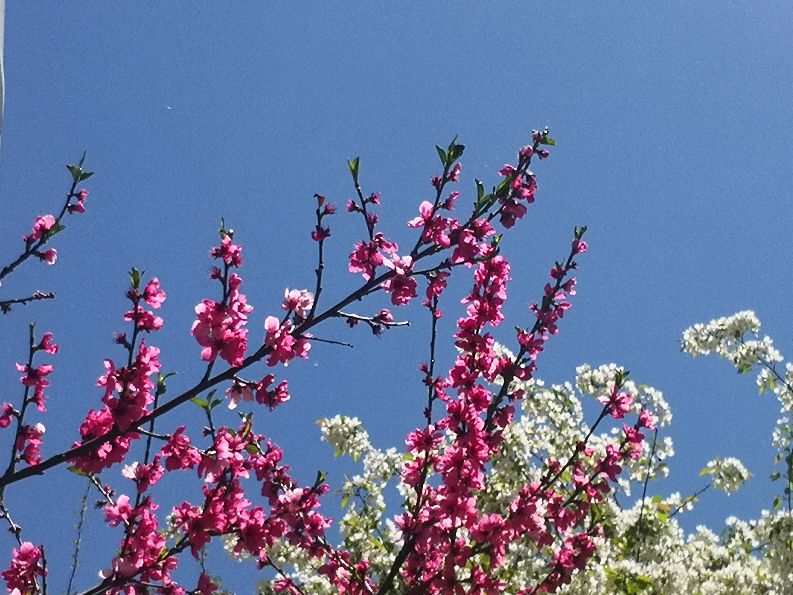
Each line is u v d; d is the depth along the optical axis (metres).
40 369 5.05
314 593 8.16
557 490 8.06
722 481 10.16
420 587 5.92
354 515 8.53
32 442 5.01
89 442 4.62
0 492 4.98
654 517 9.27
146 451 5.12
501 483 8.35
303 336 4.86
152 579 5.02
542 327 6.27
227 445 4.93
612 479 6.46
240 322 4.65
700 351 11.05
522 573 7.74
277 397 4.86
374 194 5.17
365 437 8.83
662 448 9.42
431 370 6.13
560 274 6.38
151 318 4.73
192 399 4.80
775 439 10.17
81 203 5.52
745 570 8.73
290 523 6.00
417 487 6.04
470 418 5.74
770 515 9.48
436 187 5.23
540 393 9.35
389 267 5.04
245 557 8.04
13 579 5.11
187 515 5.05
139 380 4.66
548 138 5.51
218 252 4.69
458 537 6.14
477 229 5.26
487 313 5.94
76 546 6.06
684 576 8.21
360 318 4.97
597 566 8.07
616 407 6.63
